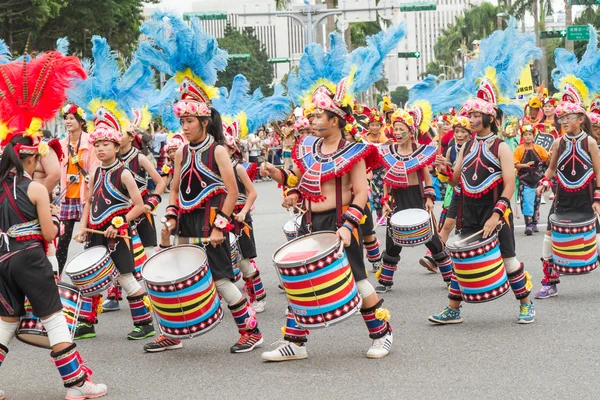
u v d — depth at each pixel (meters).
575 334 7.18
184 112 6.88
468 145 7.75
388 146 9.79
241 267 8.77
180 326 6.65
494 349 6.79
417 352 6.79
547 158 13.73
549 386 5.75
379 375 6.17
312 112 6.53
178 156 7.06
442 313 7.79
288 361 6.69
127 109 8.53
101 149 7.61
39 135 5.89
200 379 6.29
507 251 7.52
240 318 7.06
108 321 8.62
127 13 37.69
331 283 6.11
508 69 8.13
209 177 6.91
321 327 6.18
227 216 6.82
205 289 6.63
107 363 6.88
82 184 9.05
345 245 6.23
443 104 9.96
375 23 47.50
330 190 6.53
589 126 8.90
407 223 9.09
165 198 23.77
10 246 5.64
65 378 5.80
